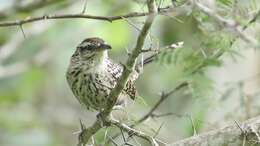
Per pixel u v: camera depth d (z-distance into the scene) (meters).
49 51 18.03
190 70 10.63
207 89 10.91
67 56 18.08
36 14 17.19
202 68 10.68
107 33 16.95
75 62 12.12
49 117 18.20
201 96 10.98
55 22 17.62
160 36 16.08
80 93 12.14
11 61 17.80
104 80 11.91
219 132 9.49
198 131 12.59
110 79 11.93
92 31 17.41
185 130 15.22
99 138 11.59
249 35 8.92
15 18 16.58
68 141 17.73
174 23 15.96
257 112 12.26
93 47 11.93
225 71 14.64
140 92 16.28
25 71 18.12
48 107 18.39
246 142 9.38
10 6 15.58
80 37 17.75
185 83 11.65
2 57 16.98
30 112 18.03
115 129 11.82
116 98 9.38
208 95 10.99
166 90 15.41
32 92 18.33
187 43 11.23
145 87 16.31
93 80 11.88
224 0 9.01
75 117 18.20
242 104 12.27
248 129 9.38
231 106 13.05
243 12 9.12
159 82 16.00
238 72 14.86
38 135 17.27
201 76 10.76
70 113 18.34
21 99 18.22
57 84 18.52
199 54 10.42
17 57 17.86
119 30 16.92
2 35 17.80
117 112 11.30
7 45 17.16
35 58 17.94
